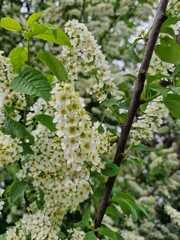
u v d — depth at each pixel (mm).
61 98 158
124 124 196
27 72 180
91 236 184
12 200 208
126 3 523
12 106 202
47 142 206
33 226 201
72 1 503
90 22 509
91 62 207
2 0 523
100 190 206
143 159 555
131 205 222
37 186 215
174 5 202
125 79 504
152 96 194
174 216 384
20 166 218
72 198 219
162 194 541
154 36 193
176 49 213
